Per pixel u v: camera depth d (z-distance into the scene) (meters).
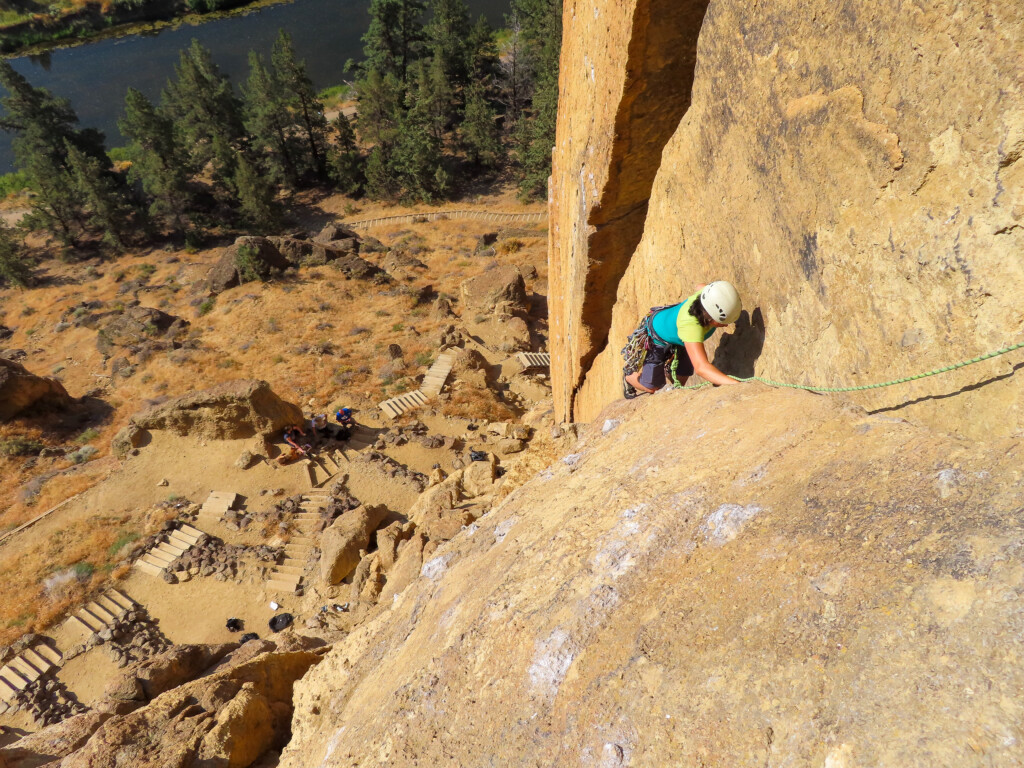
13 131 82.75
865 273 3.71
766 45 4.51
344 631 14.12
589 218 8.07
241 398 24.36
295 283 43.75
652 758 2.45
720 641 2.62
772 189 4.66
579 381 11.95
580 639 3.24
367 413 29.45
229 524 22.41
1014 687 1.75
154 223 58.78
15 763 8.20
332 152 65.38
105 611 19.70
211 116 65.19
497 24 91.19
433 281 46.91
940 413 3.21
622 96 6.34
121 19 101.31
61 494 26.03
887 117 3.40
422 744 3.54
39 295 50.19
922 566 2.22
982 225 2.89
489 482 15.93
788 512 2.96
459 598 4.83
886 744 1.87
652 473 4.18
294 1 108.19
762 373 5.08
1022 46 2.59
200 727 7.18
